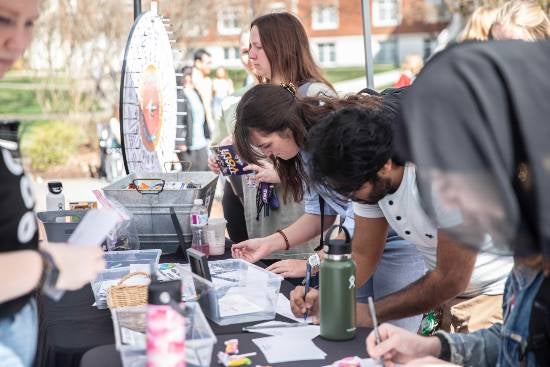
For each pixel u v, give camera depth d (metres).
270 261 3.09
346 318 1.83
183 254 2.77
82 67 12.27
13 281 1.46
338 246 1.82
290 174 2.53
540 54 1.18
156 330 1.42
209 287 2.02
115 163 9.10
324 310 1.84
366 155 1.69
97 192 2.79
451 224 1.18
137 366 1.56
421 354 1.67
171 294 1.61
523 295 1.53
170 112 3.66
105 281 2.34
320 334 1.87
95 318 2.09
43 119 11.91
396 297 1.98
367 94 2.28
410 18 15.88
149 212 2.79
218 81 7.92
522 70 1.15
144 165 3.26
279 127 2.32
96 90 12.28
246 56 4.14
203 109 6.85
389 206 1.98
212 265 2.42
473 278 2.35
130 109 3.05
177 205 2.79
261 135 2.34
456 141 1.14
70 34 12.16
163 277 2.29
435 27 15.66
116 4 12.26
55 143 10.91
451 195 1.14
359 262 2.21
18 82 12.64
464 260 1.86
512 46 1.19
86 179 10.18
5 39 1.61
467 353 1.70
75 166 10.84
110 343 1.88
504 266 2.34
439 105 1.15
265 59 3.01
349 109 1.76
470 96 1.14
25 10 1.62
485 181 1.12
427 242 2.03
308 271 2.11
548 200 1.10
